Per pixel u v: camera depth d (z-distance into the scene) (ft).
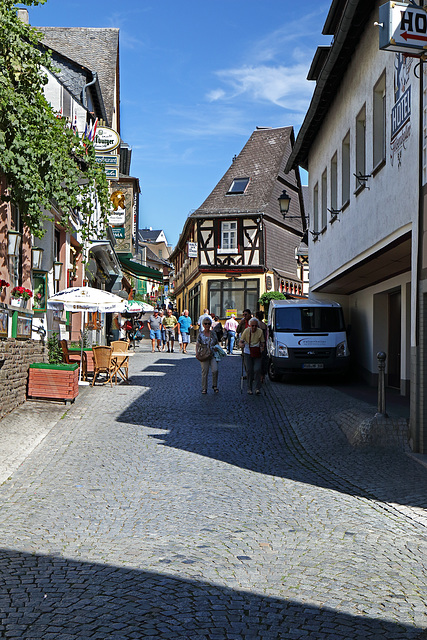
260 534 19.79
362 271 53.01
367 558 17.84
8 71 36.47
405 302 53.11
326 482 26.86
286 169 83.05
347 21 44.57
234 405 48.39
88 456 30.89
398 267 49.55
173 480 26.58
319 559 17.65
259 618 13.87
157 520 21.09
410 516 21.94
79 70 80.94
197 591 15.21
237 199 146.92
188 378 65.82
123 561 17.20
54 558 17.39
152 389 56.90
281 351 63.67
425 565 17.39
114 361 60.18
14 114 36.22
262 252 141.90
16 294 41.39
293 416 43.88
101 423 39.91
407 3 29.73
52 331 56.18
